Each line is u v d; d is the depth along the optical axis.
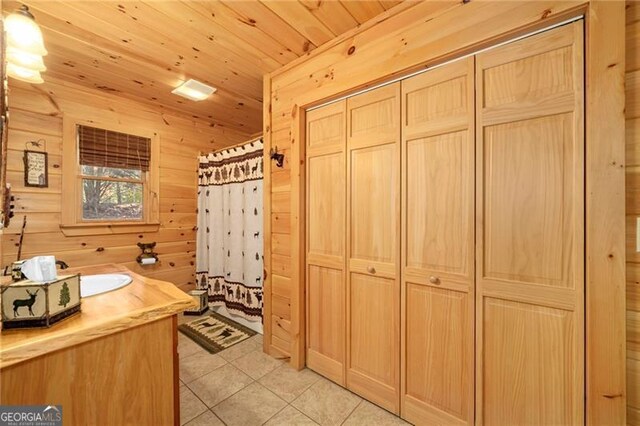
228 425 1.45
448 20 1.29
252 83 2.34
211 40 1.76
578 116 1.04
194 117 3.19
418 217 1.45
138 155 2.80
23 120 2.14
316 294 1.92
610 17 0.96
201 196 3.16
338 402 1.63
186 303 1.06
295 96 1.97
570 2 1.01
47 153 2.25
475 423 1.27
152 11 1.50
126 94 2.58
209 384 1.78
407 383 1.49
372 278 1.63
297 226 1.94
